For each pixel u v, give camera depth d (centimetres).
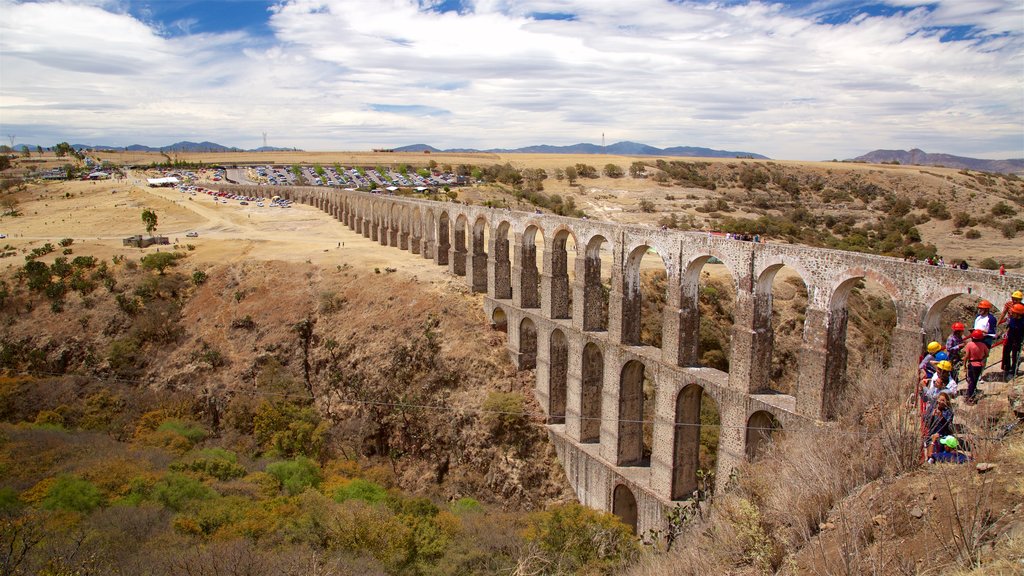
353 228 13475
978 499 1766
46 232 13862
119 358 7931
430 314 7369
